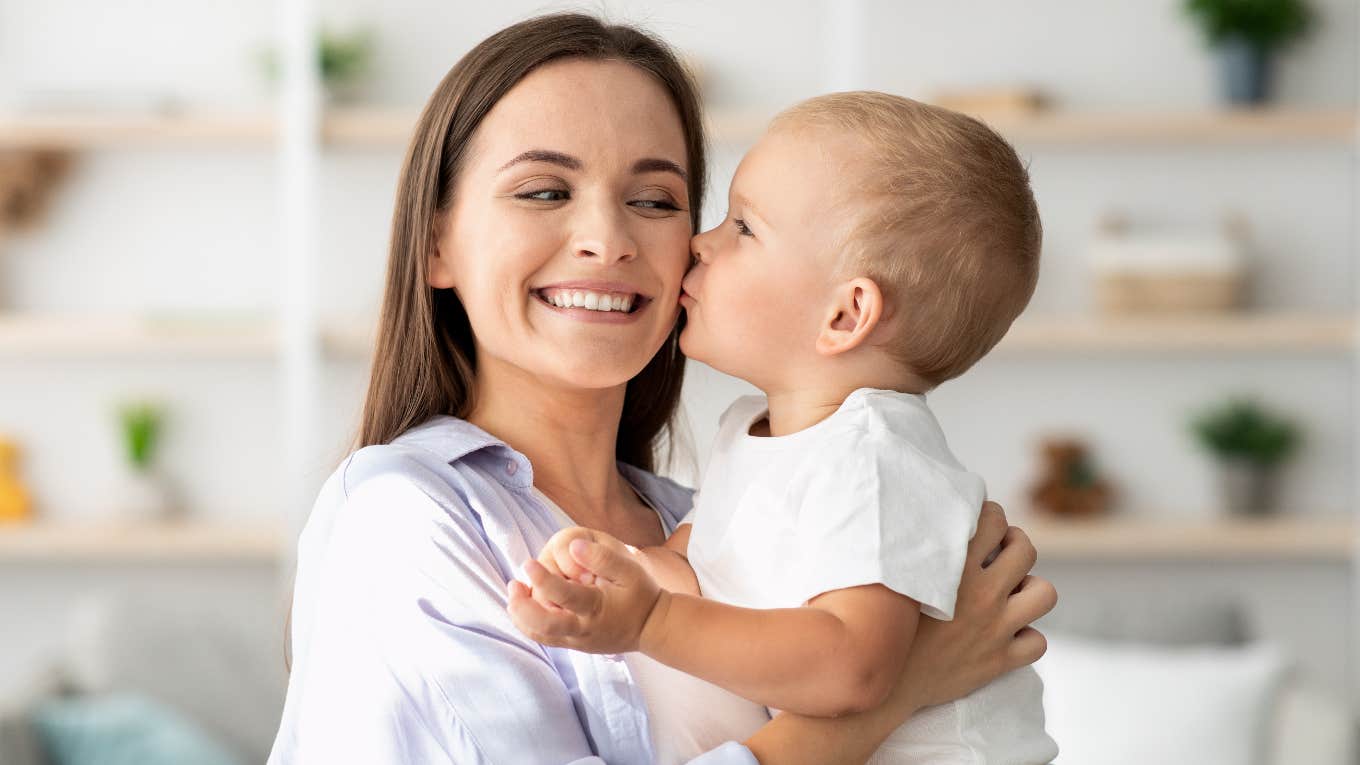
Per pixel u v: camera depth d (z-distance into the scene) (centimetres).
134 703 354
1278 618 520
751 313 146
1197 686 364
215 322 486
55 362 509
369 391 153
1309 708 366
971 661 135
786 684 120
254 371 512
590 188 143
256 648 387
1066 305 507
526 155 142
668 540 152
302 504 468
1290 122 482
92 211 504
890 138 144
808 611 122
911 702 131
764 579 133
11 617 511
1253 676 366
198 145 505
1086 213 505
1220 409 510
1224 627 400
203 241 505
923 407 142
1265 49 491
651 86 148
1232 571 519
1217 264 487
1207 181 507
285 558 479
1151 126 481
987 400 513
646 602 116
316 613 136
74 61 502
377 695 129
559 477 154
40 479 509
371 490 137
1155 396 514
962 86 502
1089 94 503
